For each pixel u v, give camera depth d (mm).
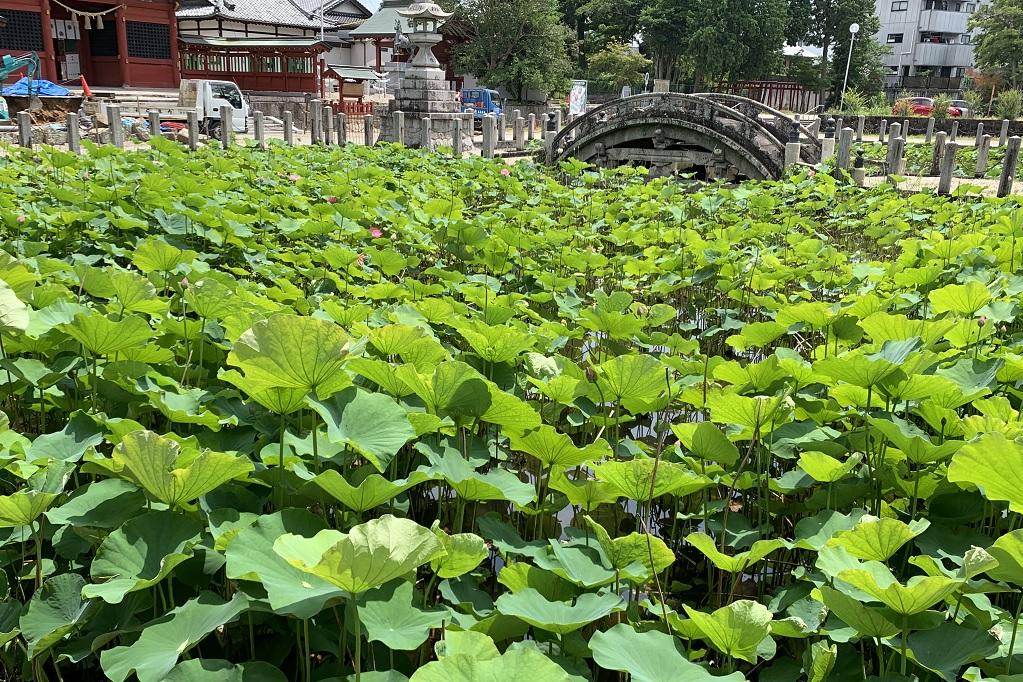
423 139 20359
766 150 16359
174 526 1964
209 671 1613
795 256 7195
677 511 3004
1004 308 3787
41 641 1750
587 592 2057
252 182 9734
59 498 2180
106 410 2979
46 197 7582
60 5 26328
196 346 3479
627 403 3062
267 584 1620
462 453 2646
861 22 58125
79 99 22469
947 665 1741
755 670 2340
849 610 1800
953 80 67438
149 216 6859
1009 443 1699
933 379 2598
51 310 3117
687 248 6777
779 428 2824
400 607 1775
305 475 2178
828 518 2354
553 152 18625
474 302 4695
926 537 2336
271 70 33625
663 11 54000
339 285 4867
